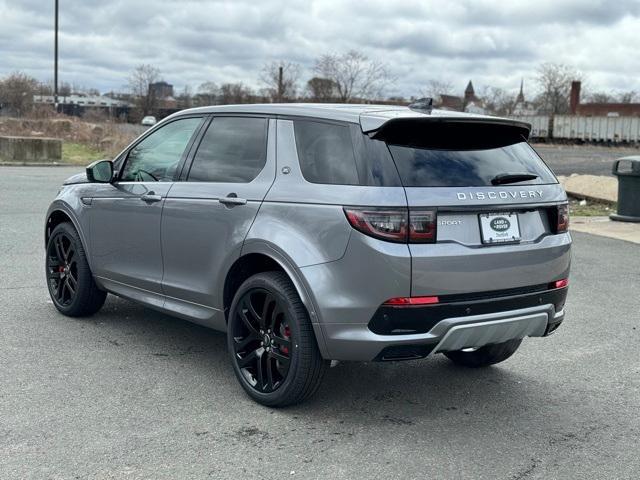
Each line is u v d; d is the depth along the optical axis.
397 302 3.88
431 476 3.62
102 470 3.54
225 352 5.49
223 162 4.87
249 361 4.53
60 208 6.19
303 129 4.46
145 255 5.35
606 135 47.94
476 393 4.86
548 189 4.53
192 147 5.14
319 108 4.46
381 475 3.61
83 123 35.28
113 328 6.00
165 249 5.14
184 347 5.57
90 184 5.99
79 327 5.99
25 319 6.16
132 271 5.50
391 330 3.92
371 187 3.95
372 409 4.50
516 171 4.41
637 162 13.61
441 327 3.96
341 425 4.22
